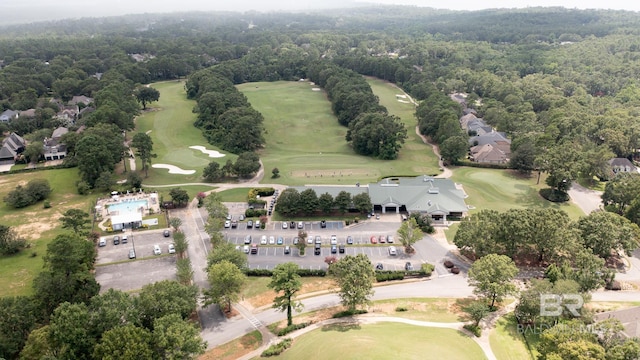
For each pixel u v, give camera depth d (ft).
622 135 571.69
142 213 435.94
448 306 299.38
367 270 282.77
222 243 351.46
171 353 222.48
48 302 266.36
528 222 334.03
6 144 575.38
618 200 423.64
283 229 407.03
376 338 252.21
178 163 560.61
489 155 564.30
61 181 504.02
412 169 545.44
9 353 230.07
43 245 376.68
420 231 363.76
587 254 305.12
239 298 313.32
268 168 550.77
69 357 222.28
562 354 218.18
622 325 239.91
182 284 306.55
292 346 258.37
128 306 247.91
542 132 621.72
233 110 650.84
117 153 516.73
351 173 531.91
